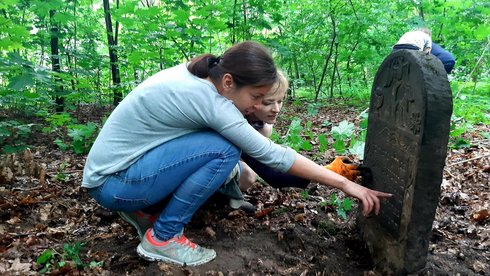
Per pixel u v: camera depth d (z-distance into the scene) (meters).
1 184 3.02
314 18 8.23
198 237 2.24
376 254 2.13
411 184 1.79
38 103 6.43
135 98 1.82
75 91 6.25
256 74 1.72
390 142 2.02
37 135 4.95
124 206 1.94
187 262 1.93
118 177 1.88
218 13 6.94
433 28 7.49
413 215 1.79
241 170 2.60
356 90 9.08
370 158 2.27
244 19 6.59
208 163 1.83
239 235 2.29
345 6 7.80
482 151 3.84
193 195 1.87
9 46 4.13
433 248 2.18
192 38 5.82
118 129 1.86
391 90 2.01
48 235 2.29
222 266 1.98
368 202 1.88
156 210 2.09
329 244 2.28
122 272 1.93
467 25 6.75
